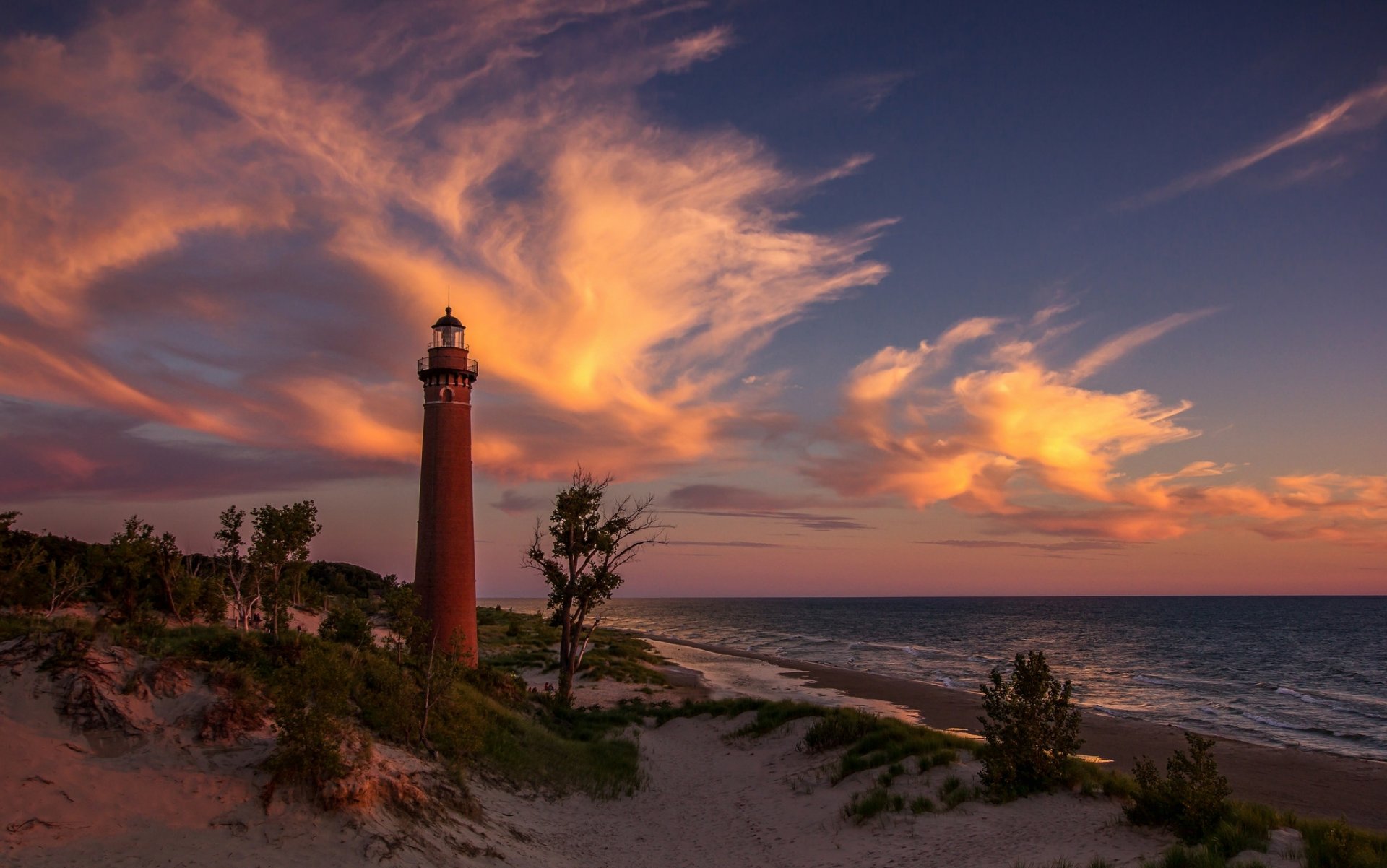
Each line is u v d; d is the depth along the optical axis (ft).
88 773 43.50
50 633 53.88
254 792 46.60
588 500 131.85
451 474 134.82
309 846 43.55
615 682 175.32
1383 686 216.95
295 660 67.46
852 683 203.41
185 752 48.49
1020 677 67.10
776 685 196.65
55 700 48.08
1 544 80.74
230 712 53.11
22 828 37.68
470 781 66.03
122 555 89.45
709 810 74.79
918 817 61.87
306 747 48.32
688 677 206.18
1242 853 46.24
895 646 355.97
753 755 92.53
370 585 283.59
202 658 62.13
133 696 51.16
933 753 73.97
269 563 86.02
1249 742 131.85
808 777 79.36
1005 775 63.93
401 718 67.21
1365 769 110.11
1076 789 62.69
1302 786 100.78
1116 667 262.67
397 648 92.58
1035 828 57.11
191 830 41.86
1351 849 42.98
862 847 58.75
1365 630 468.75
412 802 52.90
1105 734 134.41
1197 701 183.52
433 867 46.24
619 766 86.99
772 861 59.31
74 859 36.94
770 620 625.82
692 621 614.75
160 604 92.73
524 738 85.05
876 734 84.12
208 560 119.75
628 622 584.40
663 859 61.26
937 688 195.21
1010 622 588.91
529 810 66.49
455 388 136.77
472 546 136.05
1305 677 238.27
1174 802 53.16
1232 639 401.49
